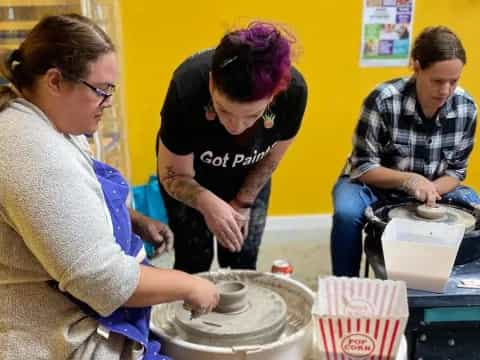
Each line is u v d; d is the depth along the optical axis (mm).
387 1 2865
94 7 2080
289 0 2830
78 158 1015
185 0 2783
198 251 1888
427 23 2928
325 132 3068
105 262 944
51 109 976
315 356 1197
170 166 1619
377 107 2035
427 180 1979
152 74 2879
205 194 1541
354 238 1995
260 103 1205
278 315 1258
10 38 1759
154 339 1232
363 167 2074
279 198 3152
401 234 1527
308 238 3064
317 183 3152
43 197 890
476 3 2912
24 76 960
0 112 938
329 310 1196
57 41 925
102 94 974
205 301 1113
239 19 2561
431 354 1479
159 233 1383
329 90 2996
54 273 937
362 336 1136
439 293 1409
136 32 2799
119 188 1150
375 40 2928
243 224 1631
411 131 2055
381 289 1257
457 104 2037
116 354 1041
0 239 963
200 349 1146
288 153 3078
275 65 1168
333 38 2910
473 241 1543
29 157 893
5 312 989
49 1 1775
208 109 1465
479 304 1406
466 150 2125
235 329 1200
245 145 1576
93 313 1029
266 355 1144
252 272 1493
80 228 918
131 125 2945
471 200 2031
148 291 1019
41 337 996
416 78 1988
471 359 1482
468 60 3012
